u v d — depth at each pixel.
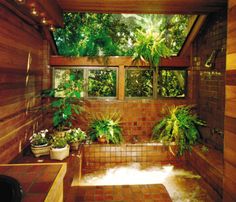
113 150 4.74
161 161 4.83
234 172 1.88
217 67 4.45
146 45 5.04
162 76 5.52
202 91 5.11
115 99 5.40
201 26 4.78
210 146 4.66
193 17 4.83
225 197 2.03
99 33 5.49
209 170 3.83
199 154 4.23
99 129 4.81
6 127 3.08
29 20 3.91
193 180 4.06
